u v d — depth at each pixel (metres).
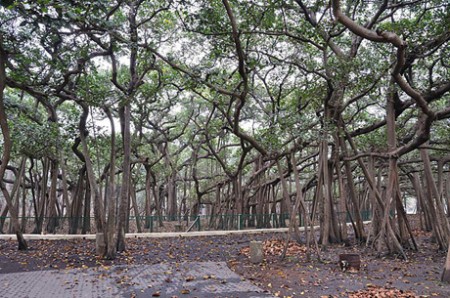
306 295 8.80
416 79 17.73
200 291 9.25
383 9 14.89
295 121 14.35
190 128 29.94
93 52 14.95
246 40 15.92
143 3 14.87
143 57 15.42
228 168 27.11
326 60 15.32
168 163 31.58
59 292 9.20
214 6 13.15
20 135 17.38
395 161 14.91
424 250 16.09
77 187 23.52
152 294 8.98
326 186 16.64
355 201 18.98
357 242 18.61
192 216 27.81
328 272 11.38
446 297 8.59
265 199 29.02
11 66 12.63
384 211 14.85
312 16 15.64
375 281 10.23
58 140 18.42
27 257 14.32
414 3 14.52
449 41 14.10
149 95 16.81
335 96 16.14
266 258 14.13
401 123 20.31
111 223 14.25
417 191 26.69
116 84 15.13
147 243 18.73
